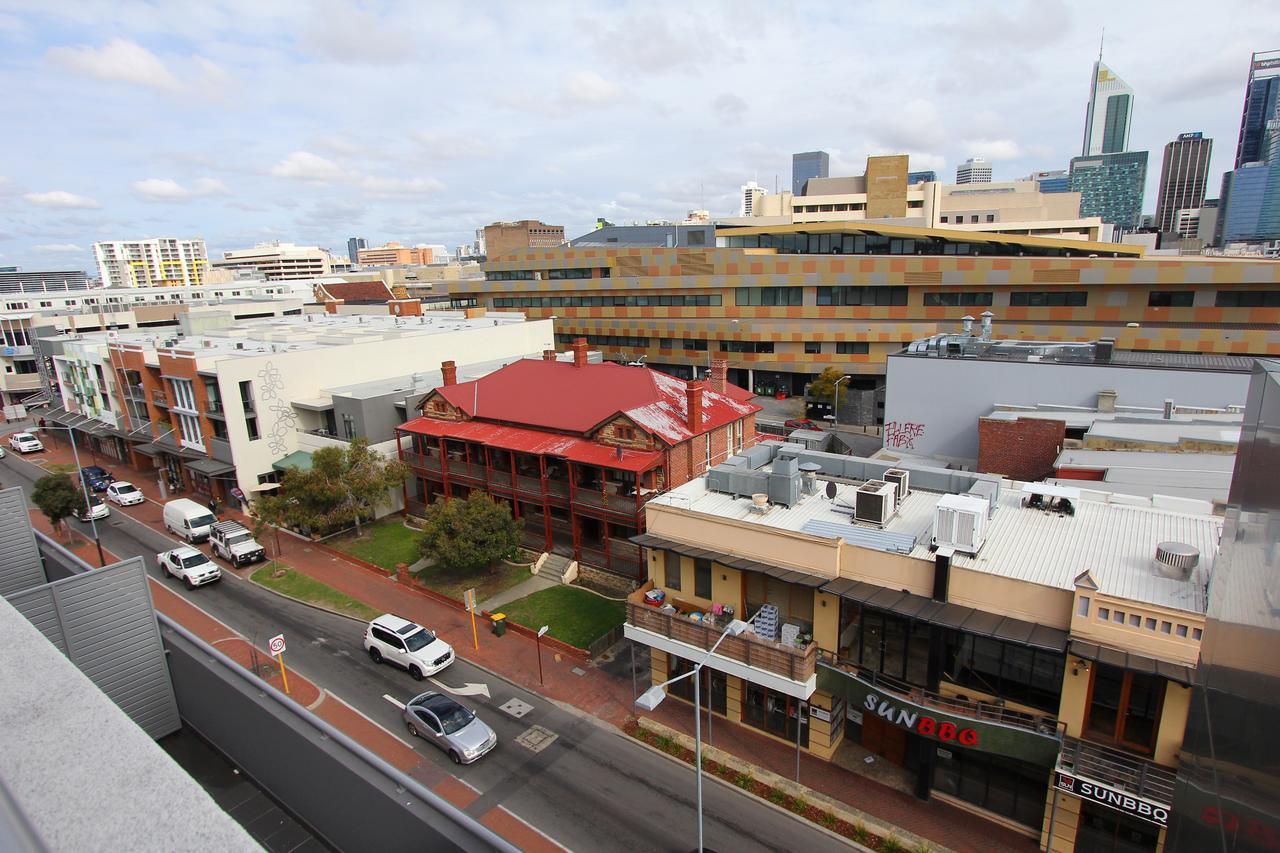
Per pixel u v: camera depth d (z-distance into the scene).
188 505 45.06
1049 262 62.72
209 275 167.12
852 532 23.06
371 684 28.67
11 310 111.56
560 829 21.09
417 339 57.44
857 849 20.19
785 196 106.75
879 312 72.12
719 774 23.20
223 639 32.50
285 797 9.69
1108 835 18.64
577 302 93.38
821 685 22.17
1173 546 19.27
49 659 4.86
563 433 39.81
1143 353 43.09
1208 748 7.91
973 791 21.12
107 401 63.88
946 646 20.84
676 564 26.58
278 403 49.19
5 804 3.15
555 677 28.84
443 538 34.75
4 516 15.24
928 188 104.69
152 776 3.68
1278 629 5.80
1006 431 35.06
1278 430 6.69
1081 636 17.94
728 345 79.75
